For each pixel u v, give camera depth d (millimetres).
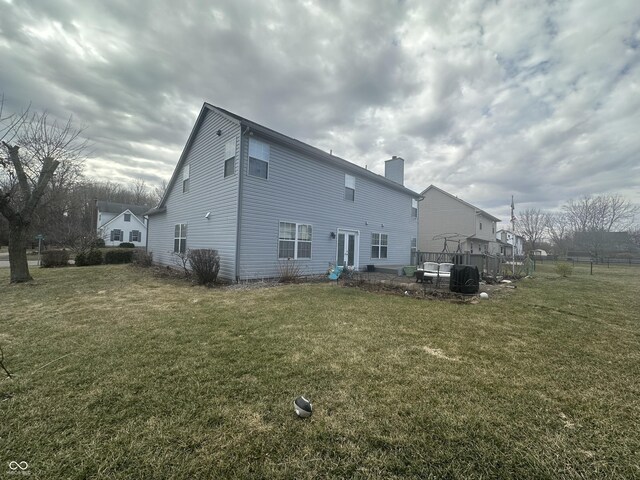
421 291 7977
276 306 5852
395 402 2363
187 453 1771
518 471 1667
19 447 1801
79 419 2094
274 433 1965
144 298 6629
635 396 2541
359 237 13867
